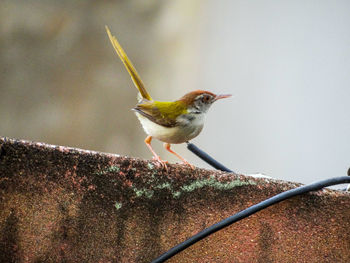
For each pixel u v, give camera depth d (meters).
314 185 4.40
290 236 4.40
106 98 7.57
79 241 4.37
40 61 7.37
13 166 4.23
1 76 7.21
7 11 7.16
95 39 7.57
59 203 4.36
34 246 4.30
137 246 4.38
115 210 4.37
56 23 7.39
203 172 4.39
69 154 4.36
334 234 4.40
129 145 7.62
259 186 4.40
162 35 7.73
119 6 7.62
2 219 4.21
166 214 4.38
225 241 4.39
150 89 7.63
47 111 7.38
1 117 7.22
